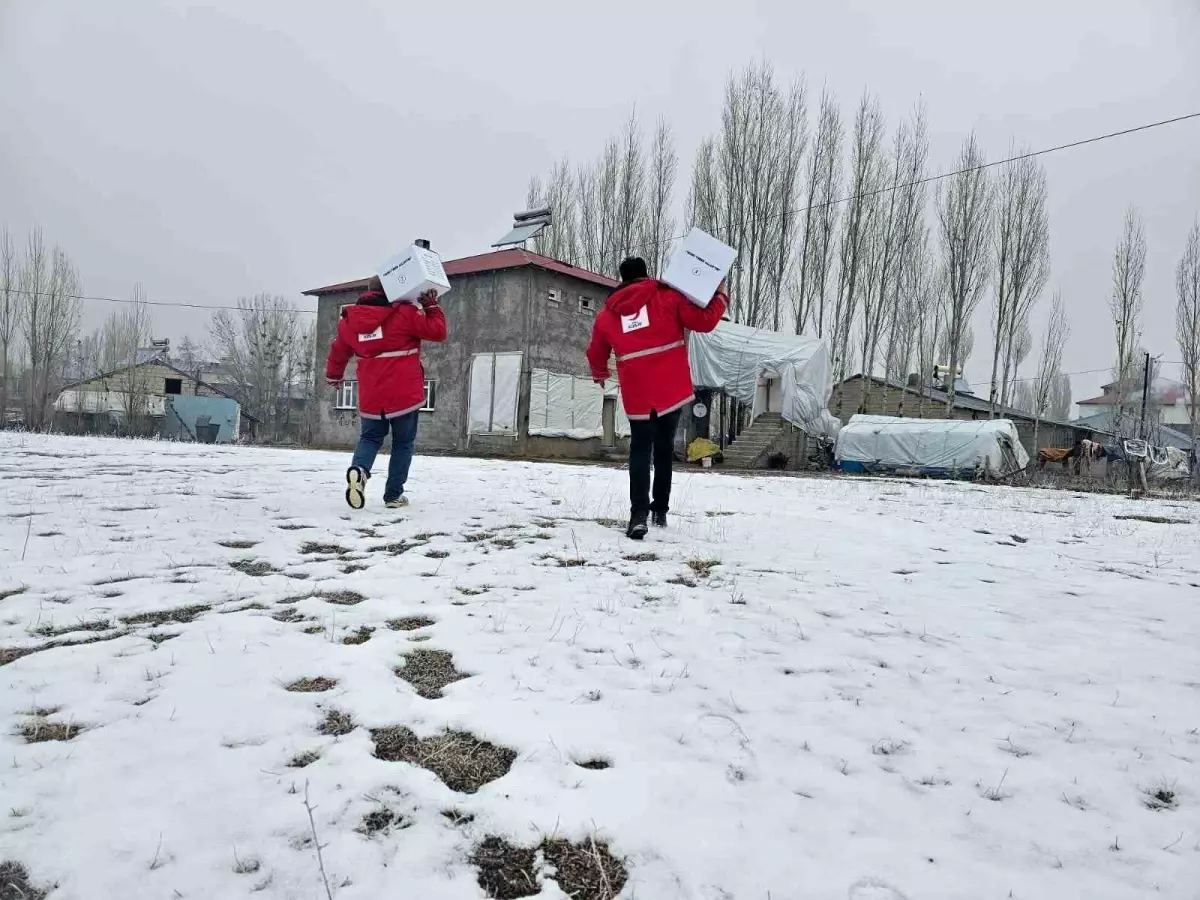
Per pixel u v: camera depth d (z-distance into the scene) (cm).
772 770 174
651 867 137
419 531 462
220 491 620
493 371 2155
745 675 235
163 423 3906
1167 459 2397
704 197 2877
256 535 425
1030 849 146
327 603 293
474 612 290
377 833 144
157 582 315
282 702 199
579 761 178
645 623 285
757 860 139
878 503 812
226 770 164
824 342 2228
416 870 134
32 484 611
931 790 168
